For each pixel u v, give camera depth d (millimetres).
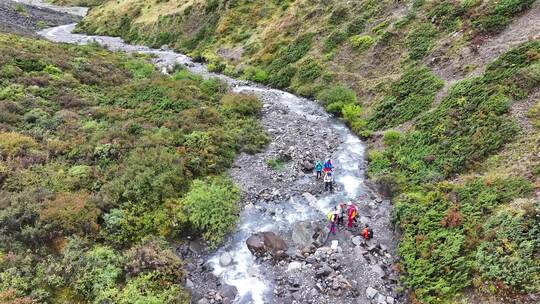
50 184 18547
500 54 24734
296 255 17141
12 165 19219
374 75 32438
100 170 20156
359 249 17219
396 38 33500
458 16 30547
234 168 23031
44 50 37531
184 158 21766
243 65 43562
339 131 28156
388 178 21203
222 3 55531
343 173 23109
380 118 27719
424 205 18281
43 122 23766
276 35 45312
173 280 15273
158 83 33000
